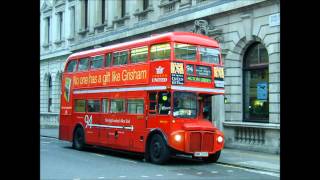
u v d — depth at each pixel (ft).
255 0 61.26
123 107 56.44
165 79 48.98
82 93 66.80
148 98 51.75
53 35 144.87
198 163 50.49
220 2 68.54
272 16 59.41
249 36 63.67
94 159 53.42
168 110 48.65
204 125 49.60
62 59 136.77
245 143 62.54
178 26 78.54
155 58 51.24
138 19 94.02
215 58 52.60
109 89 59.77
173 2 81.15
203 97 51.42
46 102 147.43
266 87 62.18
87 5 122.11
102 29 111.24
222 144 50.80
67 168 44.14
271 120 59.11
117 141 57.11
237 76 66.49
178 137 47.65
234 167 47.11
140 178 38.14
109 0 107.96
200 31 70.49
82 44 117.29
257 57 64.34
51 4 146.82
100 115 61.46
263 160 51.24
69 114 69.87
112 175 39.68
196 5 74.54
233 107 66.59
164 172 42.45
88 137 64.13
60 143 79.61
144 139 51.67
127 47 56.75
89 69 65.62
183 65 49.39
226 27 68.08
